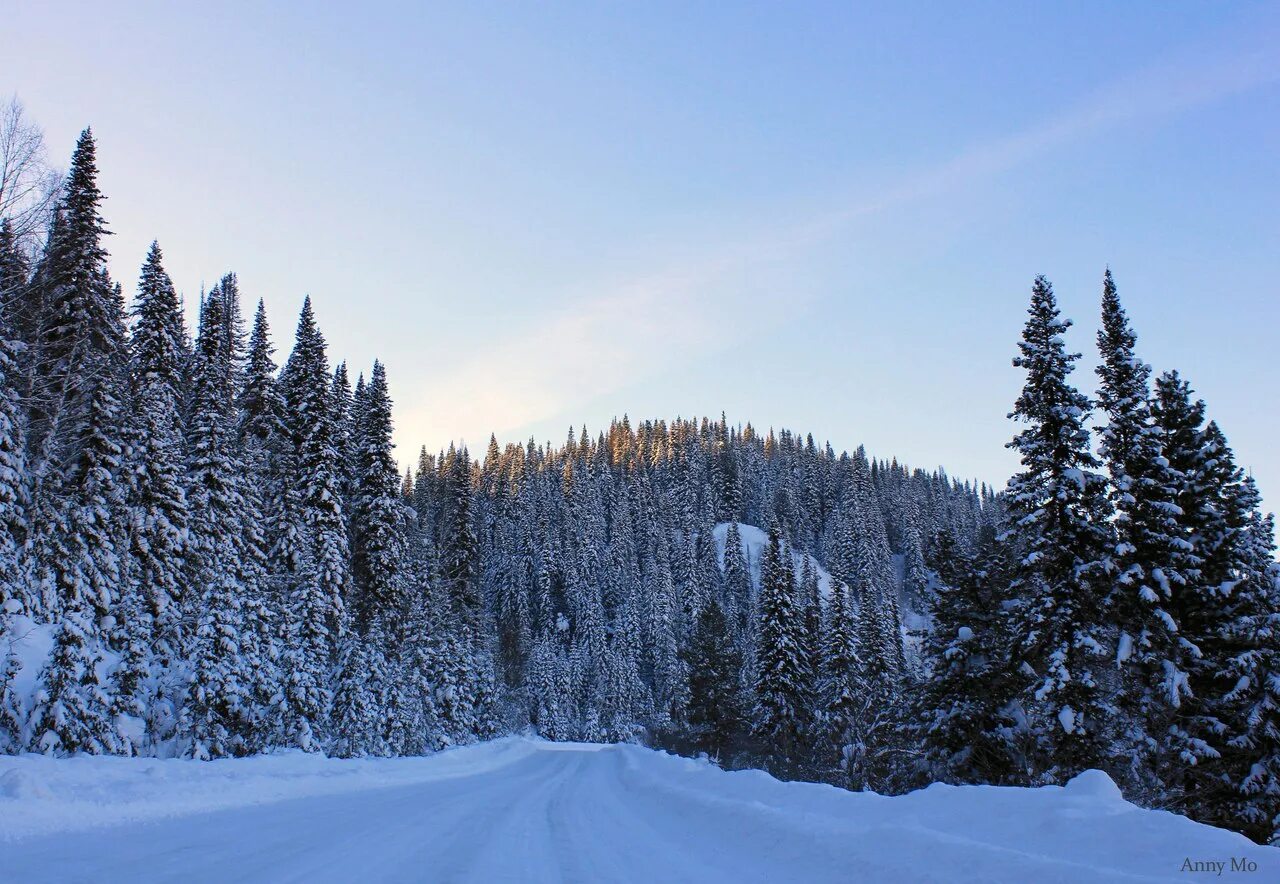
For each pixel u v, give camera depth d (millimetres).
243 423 43500
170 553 30828
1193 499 21953
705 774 18922
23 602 24562
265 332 44469
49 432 26734
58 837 9969
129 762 18078
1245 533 21656
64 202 28594
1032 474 23031
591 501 138375
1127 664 21078
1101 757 21391
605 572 114875
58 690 22594
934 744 25219
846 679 44062
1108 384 23203
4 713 22359
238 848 9773
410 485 115125
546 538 111125
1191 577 20703
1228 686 20719
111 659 25594
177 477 31625
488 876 8578
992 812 8594
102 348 31031
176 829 11289
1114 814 7305
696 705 51500
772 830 10789
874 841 8742
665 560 109688
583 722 91812
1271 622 20469
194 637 28266
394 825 12805
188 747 26391
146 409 31516
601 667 93062
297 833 11383
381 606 43438
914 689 26766
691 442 174375
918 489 170250
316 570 37000
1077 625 21781
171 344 37375
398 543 45594
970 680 24609
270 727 31156
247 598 30422
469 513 68188
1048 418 22984
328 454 40500
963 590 25609
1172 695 19719
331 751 35688
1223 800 20312
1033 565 22438
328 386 43625
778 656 44156
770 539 46938
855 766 40031
